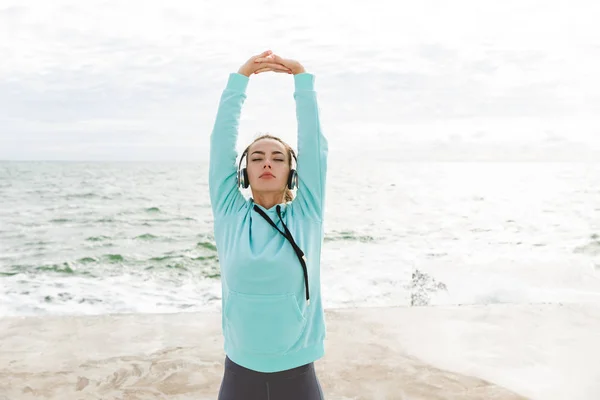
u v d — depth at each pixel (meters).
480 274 12.12
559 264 12.73
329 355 4.21
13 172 63.69
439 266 12.95
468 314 5.20
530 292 10.84
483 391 3.67
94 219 25.30
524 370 4.01
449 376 3.88
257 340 2.04
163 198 34.50
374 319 5.04
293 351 2.09
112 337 4.55
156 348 4.33
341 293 11.98
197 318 5.03
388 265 14.82
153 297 11.57
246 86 2.38
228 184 2.29
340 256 16.36
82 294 11.77
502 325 4.93
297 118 2.30
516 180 54.56
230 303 2.06
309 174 2.21
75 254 17.28
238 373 2.12
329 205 31.73
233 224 2.19
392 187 44.12
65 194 36.62
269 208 2.27
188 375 3.86
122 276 14.02
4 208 29.20
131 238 20.33
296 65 2.33
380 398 3.55
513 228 23.27
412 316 5.12
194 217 26.16
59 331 4.67
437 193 39.44
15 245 18.95
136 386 3.69
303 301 2.07
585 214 27.72
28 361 4.06
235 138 2.34
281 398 2.11
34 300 11.26
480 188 44.09
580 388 3.73
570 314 5.20
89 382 3.75
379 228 22.91
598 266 14.48
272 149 2.23
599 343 4.51
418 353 4.28
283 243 2.07
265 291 2.01
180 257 16.77
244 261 2.02
